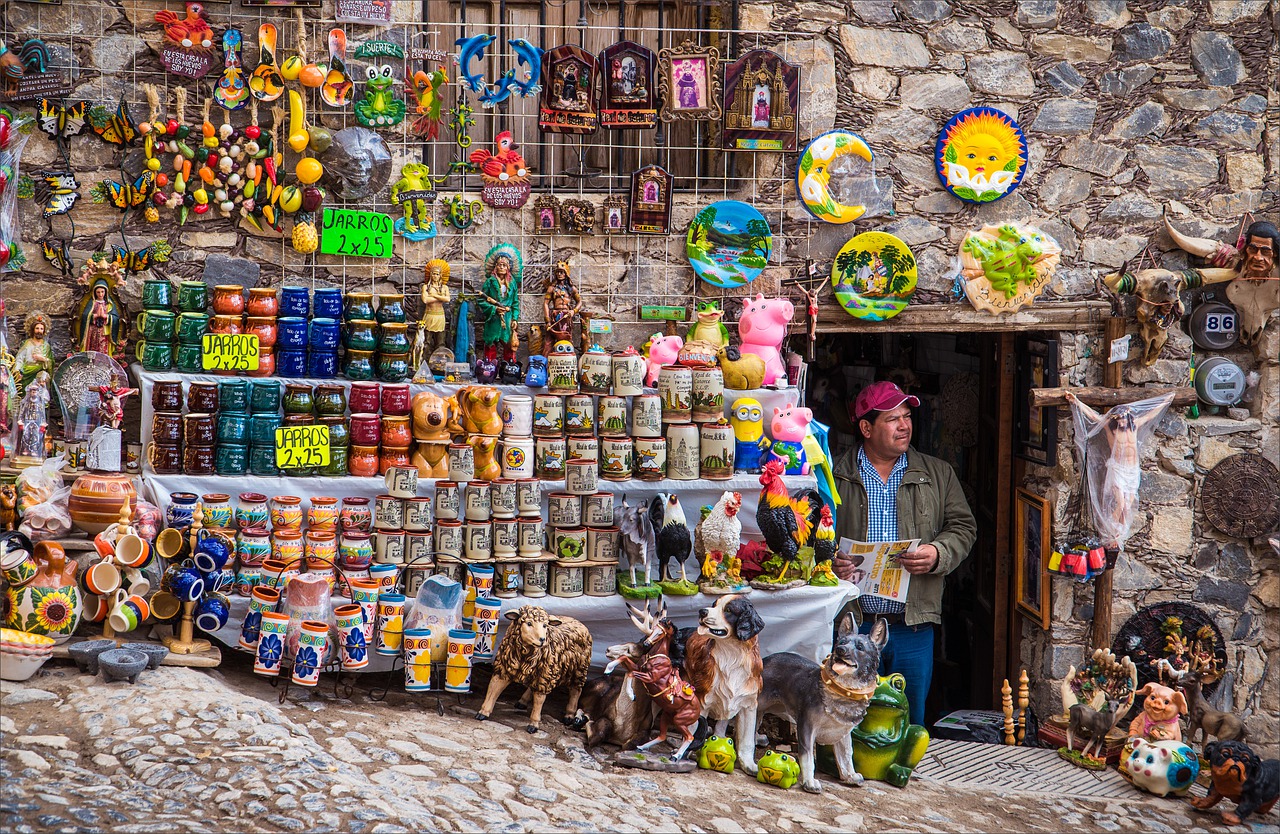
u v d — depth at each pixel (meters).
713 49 5.86
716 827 4.43
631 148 6.36
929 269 6.30
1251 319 6.50
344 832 3.77
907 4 6.12
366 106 5.60
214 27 5.45
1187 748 5.65
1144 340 6.42
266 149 5.49
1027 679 6.34
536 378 5.47
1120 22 6.32
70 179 5.38
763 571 5.50
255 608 4.94
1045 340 6.53
